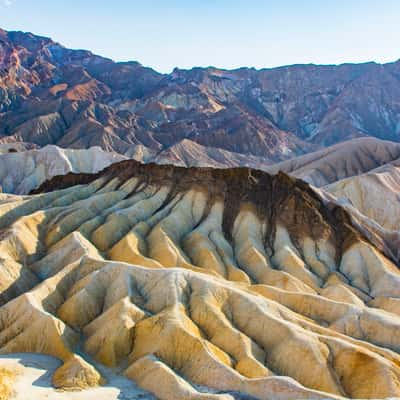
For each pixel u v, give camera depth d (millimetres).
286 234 77312
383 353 43062
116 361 42156
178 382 36938
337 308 52375
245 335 43938
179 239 74312
